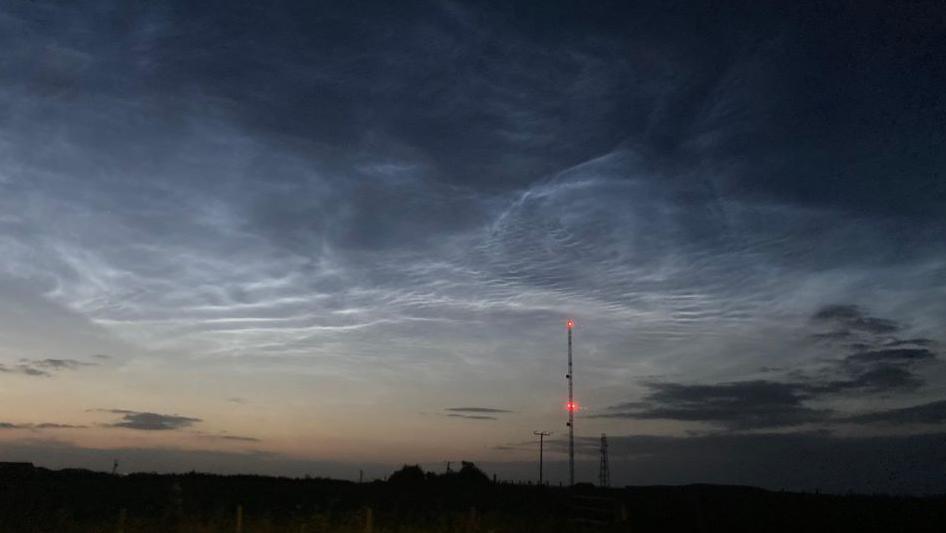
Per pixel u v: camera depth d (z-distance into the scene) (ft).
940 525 145.28
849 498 196.24
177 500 135.44
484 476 265.13
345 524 122.21
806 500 193.06
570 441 164.35
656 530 135.74
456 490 232.32
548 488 234.99
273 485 255.70
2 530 120.47
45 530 122.21
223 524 122.42
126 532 120.37
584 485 210.59
